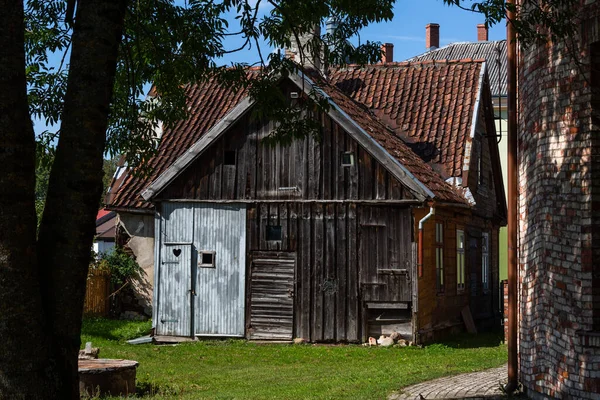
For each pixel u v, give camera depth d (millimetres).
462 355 18000
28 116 7062
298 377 15031
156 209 22234
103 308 25188
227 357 18703
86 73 7414
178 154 24109
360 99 25266
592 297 9414
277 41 11617
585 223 9500
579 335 9430
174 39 11375
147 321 24531
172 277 22047
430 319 21469
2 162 6871
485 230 28141
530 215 11055
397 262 20656
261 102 11125
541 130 10500
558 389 10055
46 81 11133
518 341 11828
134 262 25250
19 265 6938
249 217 21656
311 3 11156
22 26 7074
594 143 9547
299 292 21234
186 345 20750
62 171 7340
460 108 24312
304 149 21391
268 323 21406
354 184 21047
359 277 20906
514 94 12055
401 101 24984
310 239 21250
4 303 6906
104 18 7480
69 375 7230
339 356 18688
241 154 21766
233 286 21672
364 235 20953
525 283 11344
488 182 27547
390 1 11461
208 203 21891
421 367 15500
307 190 21328
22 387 6902
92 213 7410
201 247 21922
